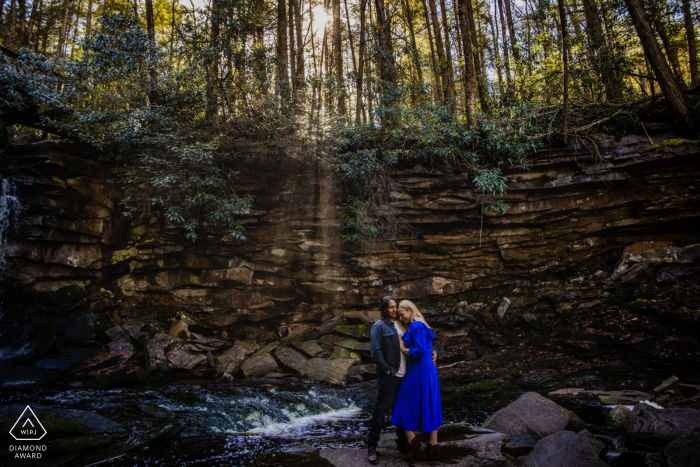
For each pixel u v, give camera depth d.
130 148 10.04
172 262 10.58
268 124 10.45
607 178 9.97
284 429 5.68
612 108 10.50
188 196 9.99
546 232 10.50
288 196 11.02
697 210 9.68
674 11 11.02
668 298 8.29
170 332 9.47
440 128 10.06
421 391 3.79
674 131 9.98
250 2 11.55
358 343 9.38
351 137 10.69
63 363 7.45
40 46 16.75
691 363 6.92
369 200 10.50
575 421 4.94
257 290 10.66
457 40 12.55
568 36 11.02
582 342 8.16
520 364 8.11
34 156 9.20
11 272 8.84
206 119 10.69
